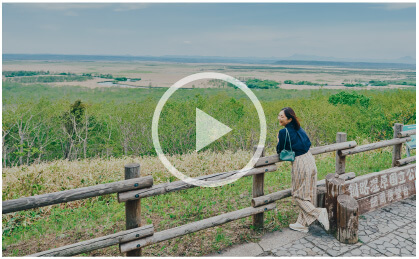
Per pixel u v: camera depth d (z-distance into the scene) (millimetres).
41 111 35281
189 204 5461
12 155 31828
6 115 32000
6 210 2537
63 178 6980
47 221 5383
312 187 3951
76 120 35188
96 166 7809
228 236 4043
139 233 3170
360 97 33406
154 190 3225
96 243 2979
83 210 5719
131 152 31781
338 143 4695
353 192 4434
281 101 33469
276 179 6938
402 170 5070
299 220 4125
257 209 3986
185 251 3736
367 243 3787
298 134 3924
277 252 3617
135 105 35906
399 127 5414
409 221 4352
